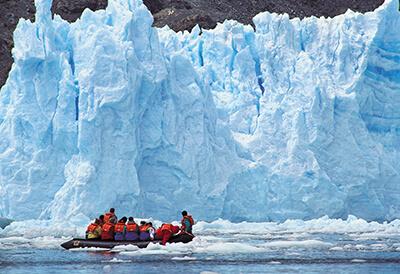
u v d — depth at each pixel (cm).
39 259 14088
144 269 12725
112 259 13925
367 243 16888
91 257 14262
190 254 14638
